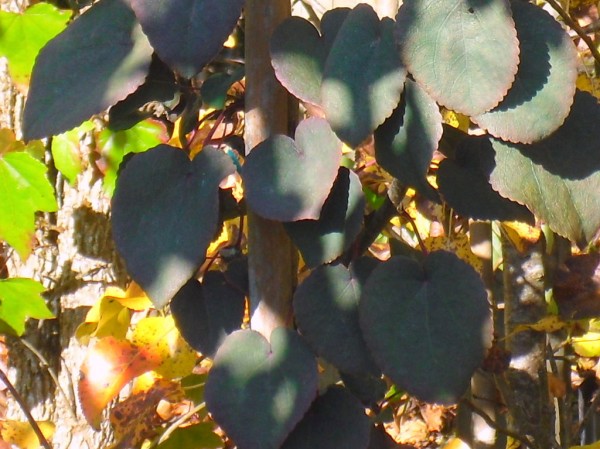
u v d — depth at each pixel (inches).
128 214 42.3
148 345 52.0
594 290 52.0
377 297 41.9
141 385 55.3
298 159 42.0
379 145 42.0
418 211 63.8
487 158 42.3
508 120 41.3
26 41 69.3
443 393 41.5
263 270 43.5
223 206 44.6
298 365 42.3
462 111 40.8
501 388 56.2
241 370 42.3
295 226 42.7
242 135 46.2
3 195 68.9
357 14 41.8
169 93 43.9
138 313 66.6
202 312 44.8
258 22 43.2
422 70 40.9
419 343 41.7
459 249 59.7
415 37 41.0
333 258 42.4
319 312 42.7
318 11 55.9
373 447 45.1
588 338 64.4
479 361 41.6
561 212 42.1
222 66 45.4
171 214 42.1
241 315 44.8
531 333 59.0
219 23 41.0
